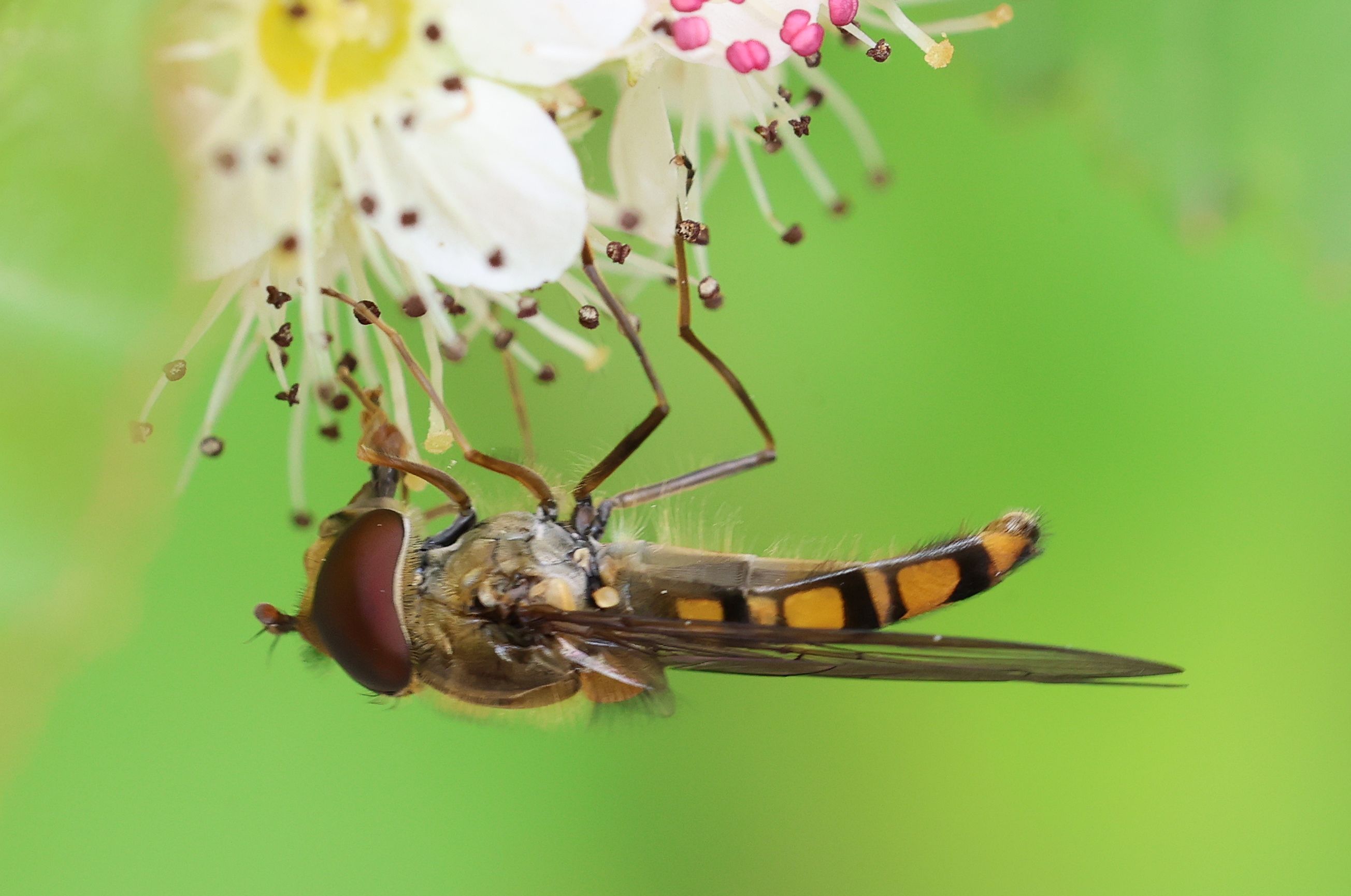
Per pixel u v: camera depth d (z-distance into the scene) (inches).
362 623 3.4
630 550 3.4
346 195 3.3
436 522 3.4
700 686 3.9
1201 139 3.7
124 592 3.1
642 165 3.4
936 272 3.8
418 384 3.4
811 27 3.3
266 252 3.3
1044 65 3.7
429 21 3.3
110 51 3.0
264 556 3.7
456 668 3.4
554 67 3.3
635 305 3.8
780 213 3.8
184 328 3.1
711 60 3.3
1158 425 3.8
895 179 3.8
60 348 3.0
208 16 3.2
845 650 3.3
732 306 3.8
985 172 3.8
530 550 3.4
